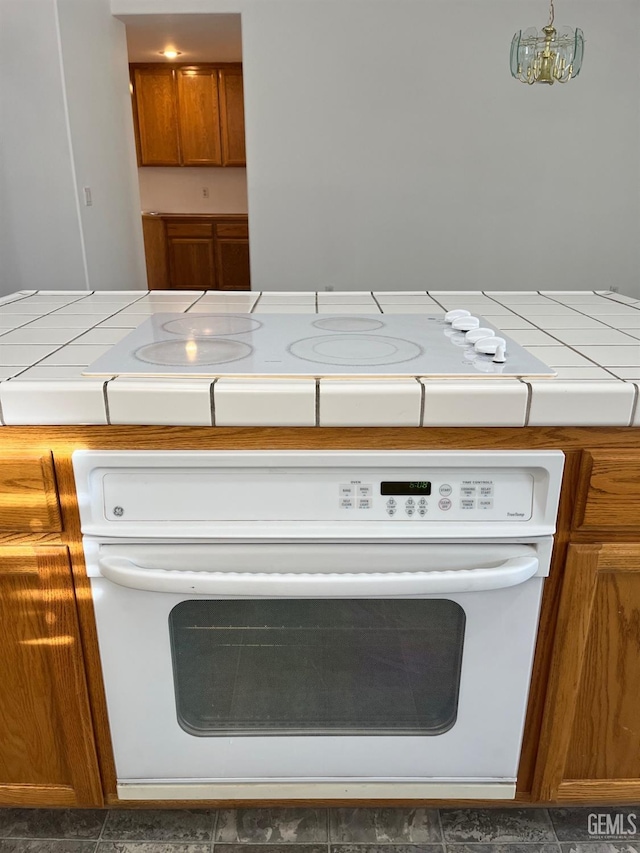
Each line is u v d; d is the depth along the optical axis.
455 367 0.83
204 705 0.96
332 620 0.90
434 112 3.73
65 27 3.01
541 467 0.80
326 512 0.82
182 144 5.52
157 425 0.79
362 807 1.11
